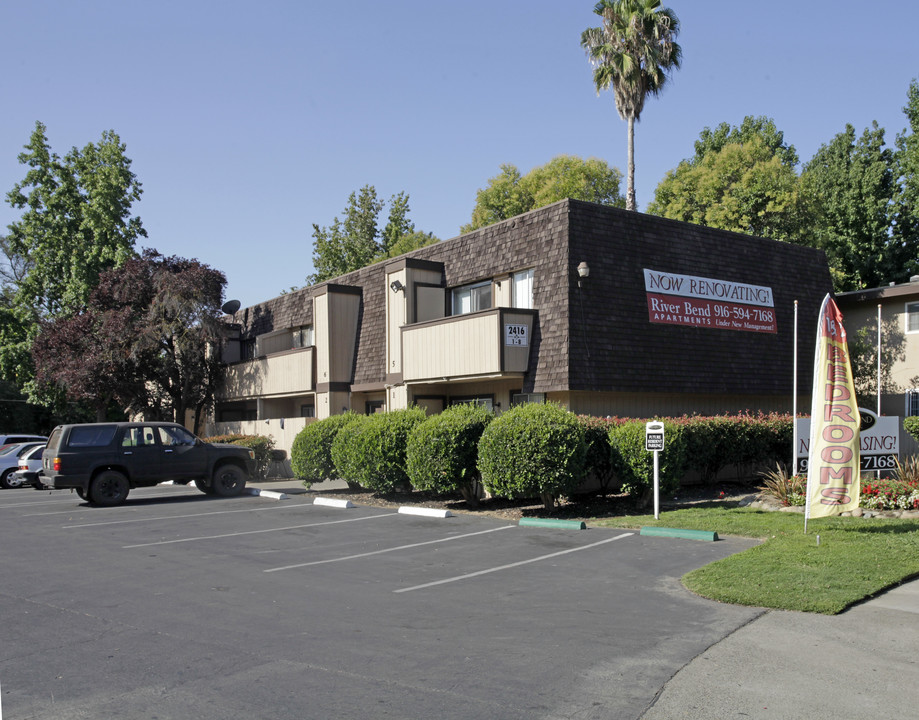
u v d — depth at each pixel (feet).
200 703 18.38
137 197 121.60
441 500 56.75
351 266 161.79
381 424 56.24
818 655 21.31
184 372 97.25
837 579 28.50
